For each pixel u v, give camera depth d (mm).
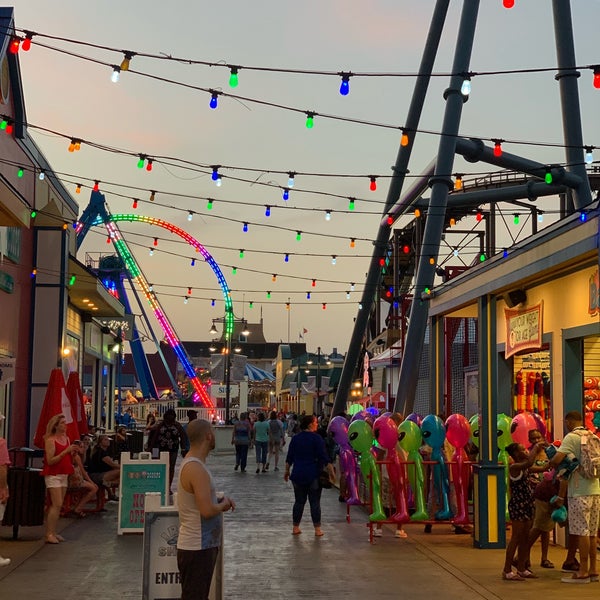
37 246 22953
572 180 18031
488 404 12914
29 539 12844
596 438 9844
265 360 158000
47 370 22641
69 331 27047
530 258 13125
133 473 13438
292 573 10391
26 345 22656
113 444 20719
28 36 10109
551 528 10367
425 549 12156
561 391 13086
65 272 23078
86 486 15414
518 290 14305
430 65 21125
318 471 13516
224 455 36781
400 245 36719
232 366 50562
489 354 13539
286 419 56156
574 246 11672
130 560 11125
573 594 9219
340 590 9438
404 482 13234
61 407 15266
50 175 23984
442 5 20625
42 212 22703
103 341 35188
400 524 13188
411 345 19609
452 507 13617
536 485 10898
